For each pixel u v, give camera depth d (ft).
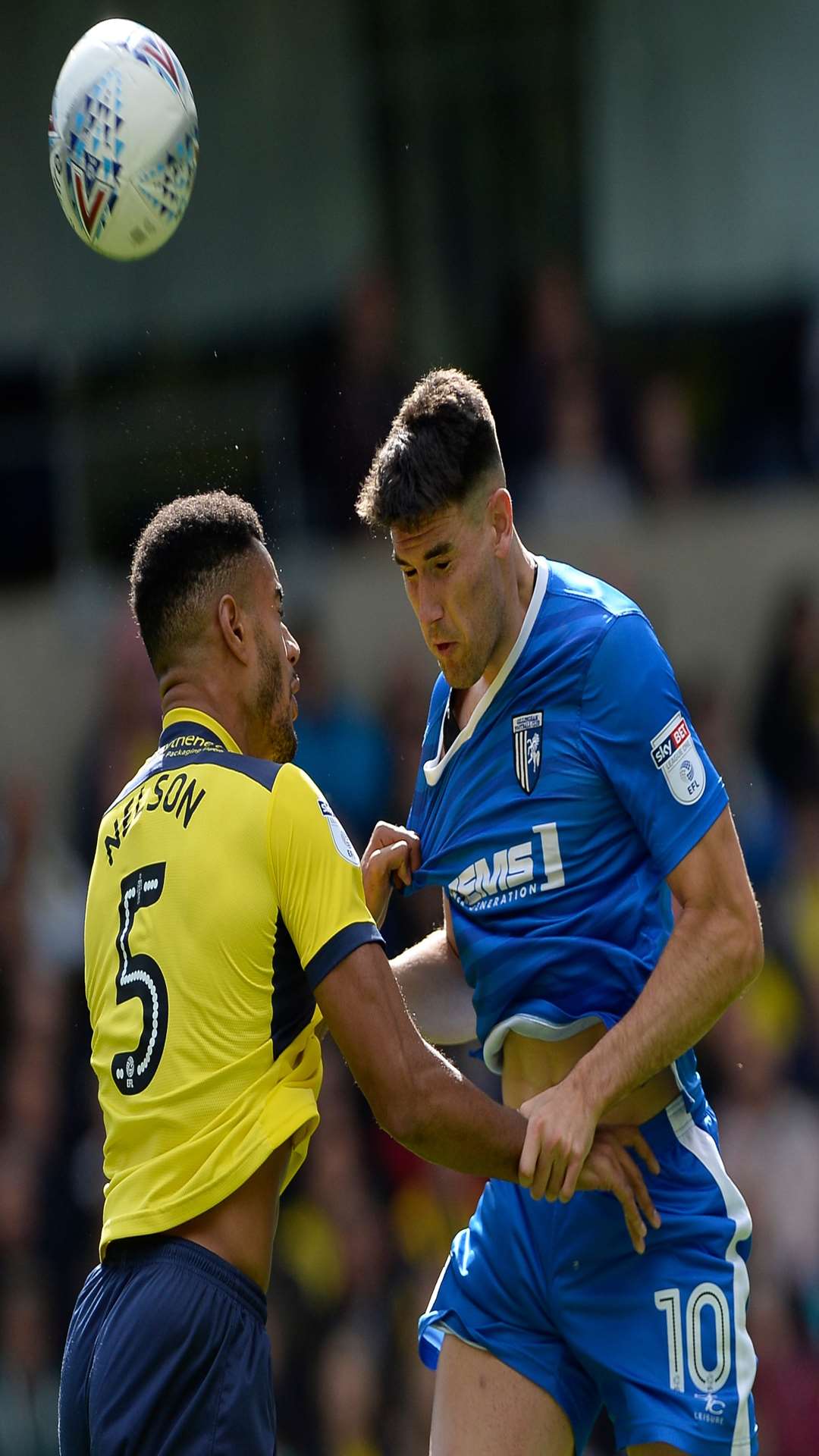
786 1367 90.68
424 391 39.22
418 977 44.21
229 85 127.34
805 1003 100.58
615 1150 39.78
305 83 126.72
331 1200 91.81
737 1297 41.55
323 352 123.95
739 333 125.70
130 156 42.24
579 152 126.21
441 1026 44.88
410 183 126.72
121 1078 36.94
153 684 106.73
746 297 125.70
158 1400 35.17
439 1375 43.29
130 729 106.42
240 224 127.44
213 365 125.90
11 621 119.14
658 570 117.08
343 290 126.21
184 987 36.42
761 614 116.57
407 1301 91.20
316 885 36.55
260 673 38.93
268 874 36.68
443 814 41.86
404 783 104.27
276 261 127.24
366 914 36.94
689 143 125.70
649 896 40.19
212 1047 36.29
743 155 125.49
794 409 124.16
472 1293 43.04
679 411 121.60
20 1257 93.86
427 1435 89.10
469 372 123.75
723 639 116.57
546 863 40.04
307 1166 92.32
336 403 121.19
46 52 126.31
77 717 117.39
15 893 103.35
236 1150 36.01
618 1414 41.45
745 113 125.39
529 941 40.24
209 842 36.91
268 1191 36.70
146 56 42.78
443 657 39.50
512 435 118.93
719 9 124.88
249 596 38.93
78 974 102.83
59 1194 95.40
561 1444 42.19
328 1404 88.74
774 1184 94.17
